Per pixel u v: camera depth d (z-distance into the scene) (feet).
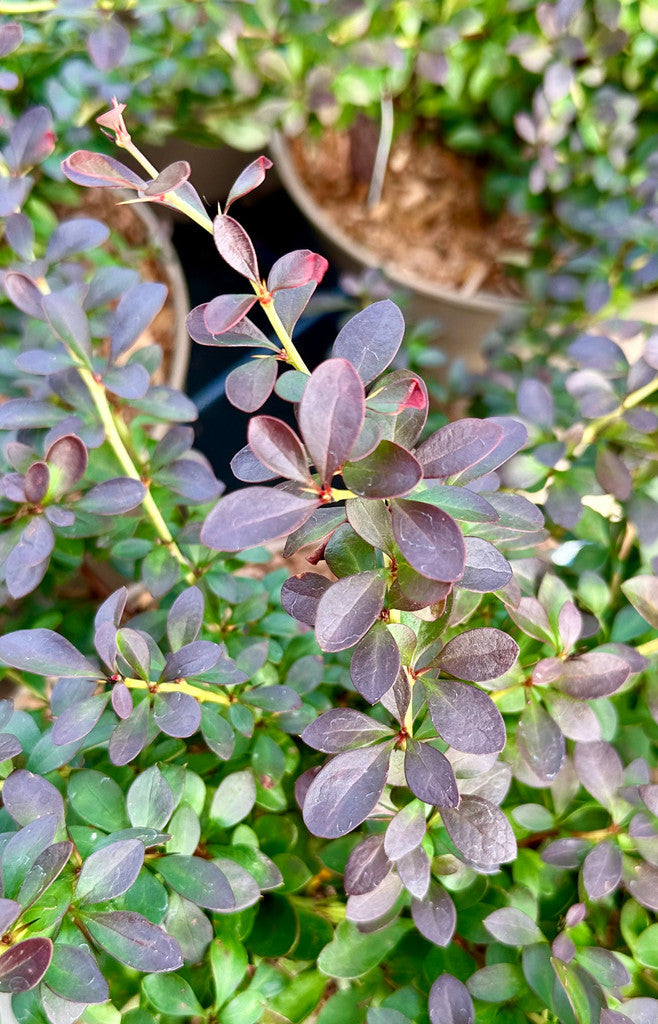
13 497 0.67
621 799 0.65
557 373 1.21
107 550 0.99
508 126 1.65
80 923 0.53
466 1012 0.55
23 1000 0.56
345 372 0.39
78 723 0.56
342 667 0.85
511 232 1.79
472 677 0.51
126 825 0.62
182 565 0.90
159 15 1.19
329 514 0.52
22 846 0.51
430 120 1.87
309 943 0.67
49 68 1.22
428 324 1.40
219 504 0.40
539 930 0.62
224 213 0.45
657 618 0.67
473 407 1.29
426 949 0.68
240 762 0.77
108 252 1.41
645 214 1.22
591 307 1.22
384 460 0.42
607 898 0.68
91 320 0.97
